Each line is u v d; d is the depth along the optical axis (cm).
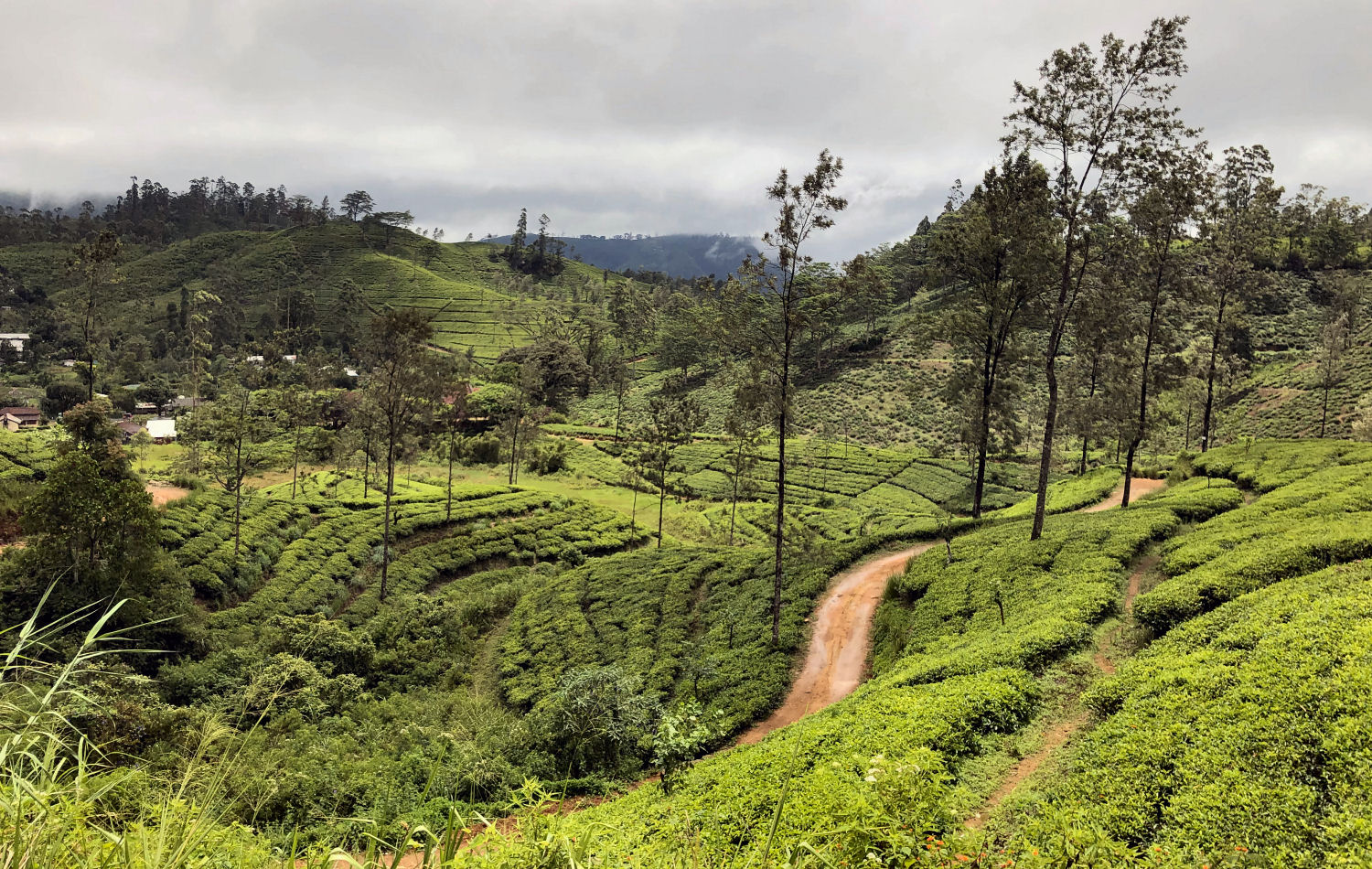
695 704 1950
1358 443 4631
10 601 3331
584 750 2473
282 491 6322
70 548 3459
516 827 655
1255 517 2970
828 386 12388
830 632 3244
